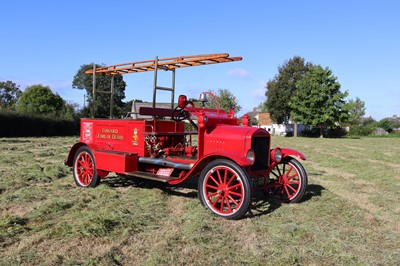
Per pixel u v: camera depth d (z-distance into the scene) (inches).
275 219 196.7
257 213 208.4
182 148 262.1
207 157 207.3
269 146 226.2
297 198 234.2
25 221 183.0
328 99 1594.5
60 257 137.3
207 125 227.5
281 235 169.0
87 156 277.9
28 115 1154.7
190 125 269.1
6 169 353.7
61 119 1277.1
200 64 251.3
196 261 138.0
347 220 199.2
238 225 183.3
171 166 234.5
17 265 130.3
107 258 136.9
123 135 269.0
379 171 406.3
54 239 156.3
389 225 193.2
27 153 524.1
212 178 203.2
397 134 1921.8
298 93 1656.0
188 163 229.1
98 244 152.6
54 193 249.3
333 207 225.8
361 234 175.6
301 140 1247.5
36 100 1708.9
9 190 258.2
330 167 441.7
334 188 295.0
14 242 153.6
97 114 393.7
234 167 192.4
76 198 231.3
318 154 613.6
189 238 161.2
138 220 185.8
